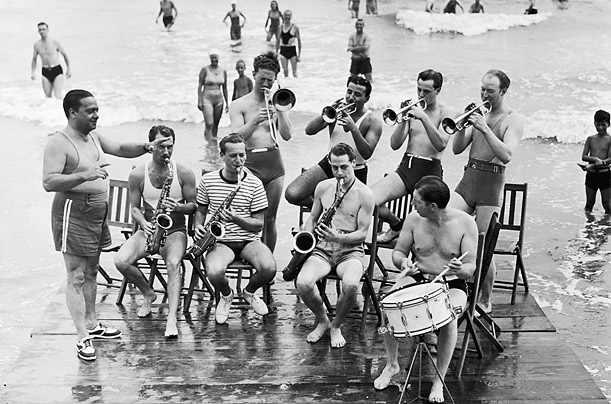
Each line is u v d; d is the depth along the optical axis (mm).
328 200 6750
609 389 6781
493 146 6555
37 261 9500
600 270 9336
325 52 22281
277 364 6176
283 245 9789
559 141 14859
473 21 24922
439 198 5840
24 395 5738
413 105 6988
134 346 6477
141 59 21594
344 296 6309
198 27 25344
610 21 25562
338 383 5902
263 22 25938
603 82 18781
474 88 18469
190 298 7117
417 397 5699
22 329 7973
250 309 7203
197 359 6258
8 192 11891
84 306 6344
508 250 7414
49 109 17328
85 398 5695
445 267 5996
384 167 13008
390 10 27547
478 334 6707
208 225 6773
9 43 23375
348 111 7289
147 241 6832
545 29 24672
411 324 5285
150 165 7000
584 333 7820
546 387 5879
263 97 7383
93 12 27484
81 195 6145
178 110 16953
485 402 5668
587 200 11273
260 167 7359
